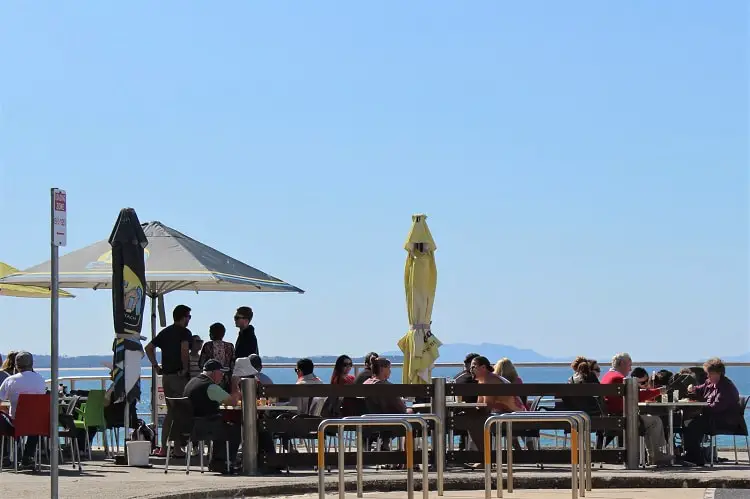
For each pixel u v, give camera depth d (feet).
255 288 77.10
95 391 62.03
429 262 64.80
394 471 57.06
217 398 55.83
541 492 50.08
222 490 47.75
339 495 45.57
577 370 67.21
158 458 64.39
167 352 65.46
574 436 45.47
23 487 47.96
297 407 58.59
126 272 62.54
